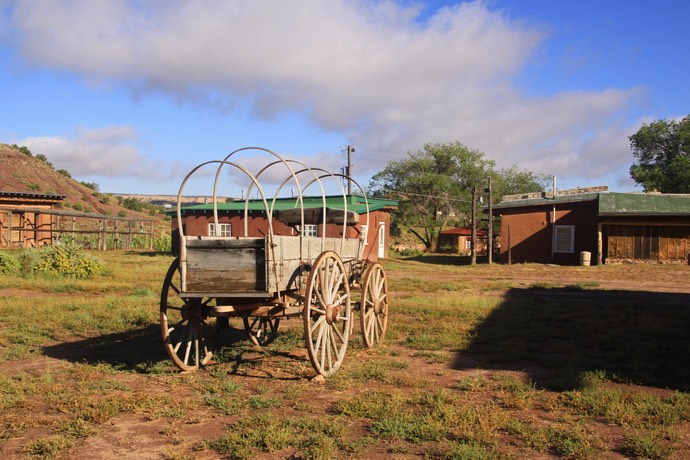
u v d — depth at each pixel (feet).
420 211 162.91
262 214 99.71
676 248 88.12
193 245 20.70
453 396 18.29
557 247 99.40
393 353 25.54
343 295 25.21
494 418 15.92
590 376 20.63
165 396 18.26
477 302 41.96
